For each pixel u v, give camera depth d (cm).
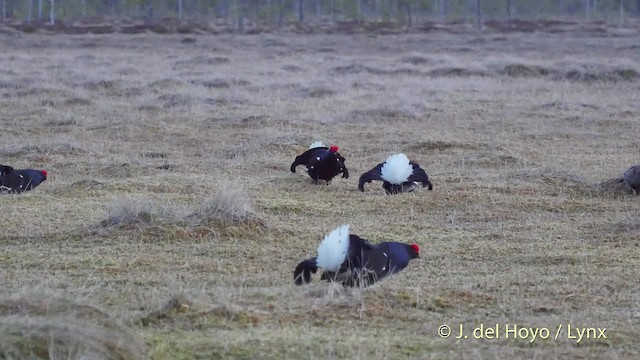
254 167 2277
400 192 1938
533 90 4062
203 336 1005
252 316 1077
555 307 1182
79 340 887
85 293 1210
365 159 2442
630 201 1931
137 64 5512
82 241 1523
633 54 6538
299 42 7950
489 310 1163
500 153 2459
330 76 4741
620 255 1477
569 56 6259
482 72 4794
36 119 3028
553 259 1444
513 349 1005
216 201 1630
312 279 1283
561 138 2819
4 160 2306
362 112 3197
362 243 1209
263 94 3853
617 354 991
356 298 1142
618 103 3628
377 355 956
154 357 933
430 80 4466
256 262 1430
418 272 1359
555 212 1827
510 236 1612
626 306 1193
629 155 2538
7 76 4359
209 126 2955
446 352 988
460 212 1800
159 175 2103
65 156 2367
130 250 1477
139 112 3247
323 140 2678
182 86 4059
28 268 1366
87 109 3331
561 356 980
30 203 1797
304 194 1961
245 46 7456
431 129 2945
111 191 1916
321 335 1019
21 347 868
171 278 1311
